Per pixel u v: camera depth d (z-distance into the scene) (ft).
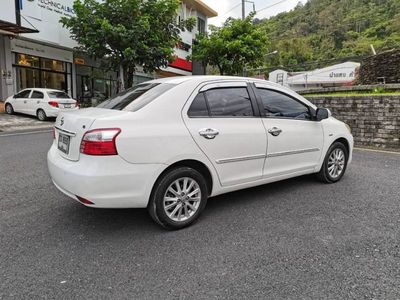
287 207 14.46
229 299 8.24
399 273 9.36
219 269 9.58
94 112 12.23
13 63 56.18
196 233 11.94
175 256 10.31
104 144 10.54
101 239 11.43
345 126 18.75
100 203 10.69
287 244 11.07
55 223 12.69
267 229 12.25
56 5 58.59
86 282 8.93
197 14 102.63
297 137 15.71
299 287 8.73
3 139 32.45
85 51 57.62
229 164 13.30
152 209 11.73
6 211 13.76
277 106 15.34
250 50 73.77
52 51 62.75
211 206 14.60
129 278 9.12
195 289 8.65
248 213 13.79
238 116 13.74
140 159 11.03
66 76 67.56
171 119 11.93
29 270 9.48
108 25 48.88
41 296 8.34
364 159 25.14
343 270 9.51
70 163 11.37
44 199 15.23
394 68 46.70
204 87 13.12
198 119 12.55
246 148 13.70
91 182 10.48
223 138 12.96
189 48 99.35
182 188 12.26
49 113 48.16
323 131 17.11
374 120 33.22
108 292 8.52
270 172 14.85
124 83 58.39
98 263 9.88
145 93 12.85
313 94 47.52
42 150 26.61
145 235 11.76
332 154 17.95
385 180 18.74
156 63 55.72
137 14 52.95
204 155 12.48
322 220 13.04
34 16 54.29
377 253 10.46
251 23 77.61
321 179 17.88
